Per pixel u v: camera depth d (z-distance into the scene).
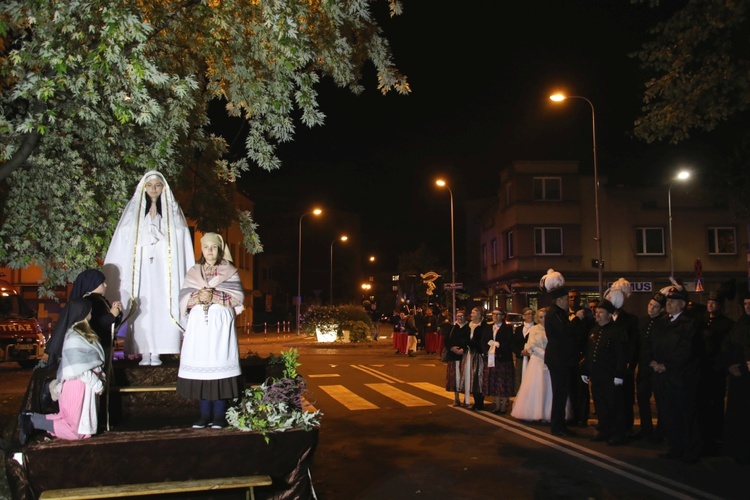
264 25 7.79
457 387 12.99
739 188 15.38
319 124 7.91
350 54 8.88
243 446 5.14
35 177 7.56
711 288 39.75
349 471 8.05
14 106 7.78
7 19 6.92
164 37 8.98
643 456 8.68
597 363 9.52
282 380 5.70
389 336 44.78
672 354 8.34
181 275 6.62
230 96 9.57
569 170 40.66
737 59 12.73
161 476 4.94
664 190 40.44
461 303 47.12
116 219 7.76
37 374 5.32
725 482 7.43
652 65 13.65
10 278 28.97
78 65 6.96
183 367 5.33
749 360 7.99
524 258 40.06
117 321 6.04
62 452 4.70
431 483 7.50
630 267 40.06
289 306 66.81
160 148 8.09
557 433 10.04
